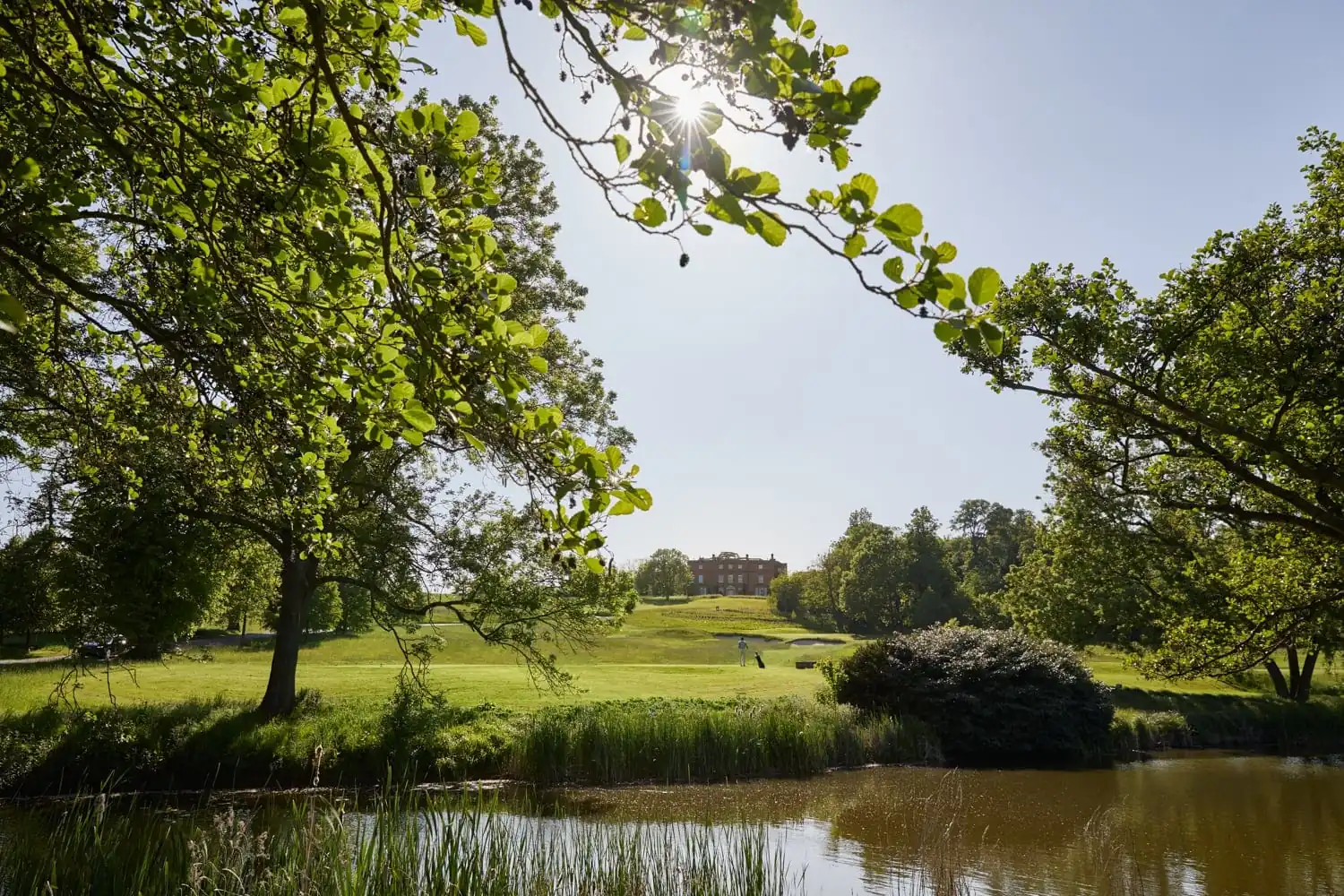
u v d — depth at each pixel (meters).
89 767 14.64
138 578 14.96
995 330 2.37
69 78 4.85
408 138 3.86
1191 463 14.91
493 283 3.82
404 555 18.39
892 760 21.88
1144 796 18.28
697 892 9.41
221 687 22.78
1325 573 14.10
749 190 2.34
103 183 6.17
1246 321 12.98
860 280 2.41
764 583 161.00
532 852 9.77
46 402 8.20
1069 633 34.16
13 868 7.91
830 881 11.22
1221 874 12.38
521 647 20.19
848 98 2.33
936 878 11.48
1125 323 13.64
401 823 8.97
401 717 17.81
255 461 6.88
